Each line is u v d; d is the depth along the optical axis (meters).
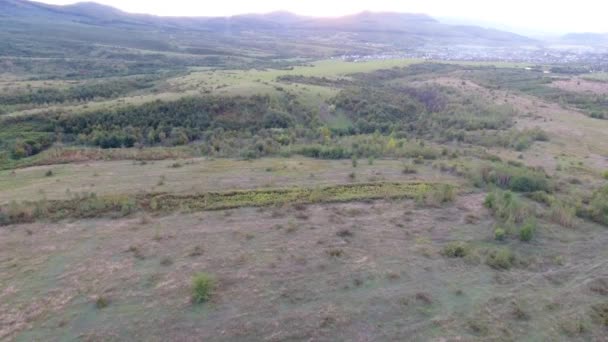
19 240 33.38
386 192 46.06
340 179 50.81
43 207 38.59
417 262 32.03
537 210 42.94
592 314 27.11
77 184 47.53
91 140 69.19
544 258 33.97
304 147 65.94
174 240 33.94
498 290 29.19
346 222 38.44
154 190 44.91
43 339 22.64
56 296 26.28
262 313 25.28
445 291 28.64
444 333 24.55
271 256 31.83
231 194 43.97
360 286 28.58
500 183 50.44
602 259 34.31
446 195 44.59
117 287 27.36
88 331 23.31
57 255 31.20
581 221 41.06
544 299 28.47
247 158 61.59
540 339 24.64
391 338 23.86
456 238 36.50
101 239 33.81
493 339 24.33
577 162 63.56
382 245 34.41
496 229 37.25
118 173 52.34
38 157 61.22
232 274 29.23
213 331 23.58
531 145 74.00
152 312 25.02
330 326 24.47
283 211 40.25
